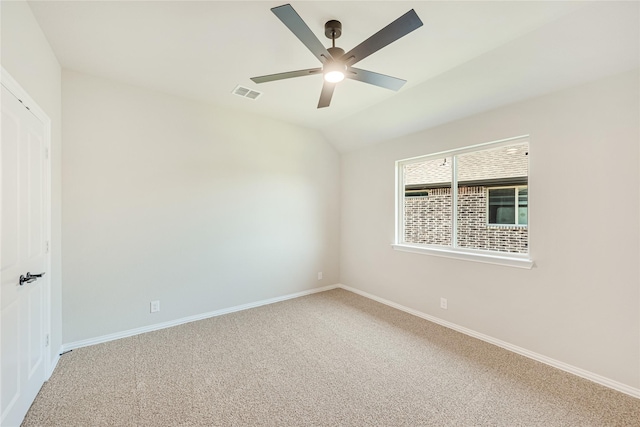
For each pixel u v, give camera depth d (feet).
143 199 9.57
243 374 7.16
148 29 6.53
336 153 15.12
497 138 8.80
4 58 4.67
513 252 8.79
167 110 10.03
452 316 10.00
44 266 6.60
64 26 6.38
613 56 6.34
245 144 11.91
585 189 7.08
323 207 14.60
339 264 15.37
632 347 6.43
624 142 6.52
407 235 12.14
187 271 10.48
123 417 5.64
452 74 8.38
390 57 7.59
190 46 7.21
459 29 6.43
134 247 9.41
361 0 5.58
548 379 7.00
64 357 7.86
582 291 7.13
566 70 7.02
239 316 11.09
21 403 5.37
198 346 8.61
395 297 12.17
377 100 10.52
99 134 8.79
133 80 9.04
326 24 6.24
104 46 7.18
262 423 5.52
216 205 11.16
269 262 12.69
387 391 6.53
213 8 5.83
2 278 4.66
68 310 8.33
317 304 12.54
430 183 11.25
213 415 5.73
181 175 10.34
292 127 13.37
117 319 9.11
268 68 8.32
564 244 7.42
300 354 8.17
